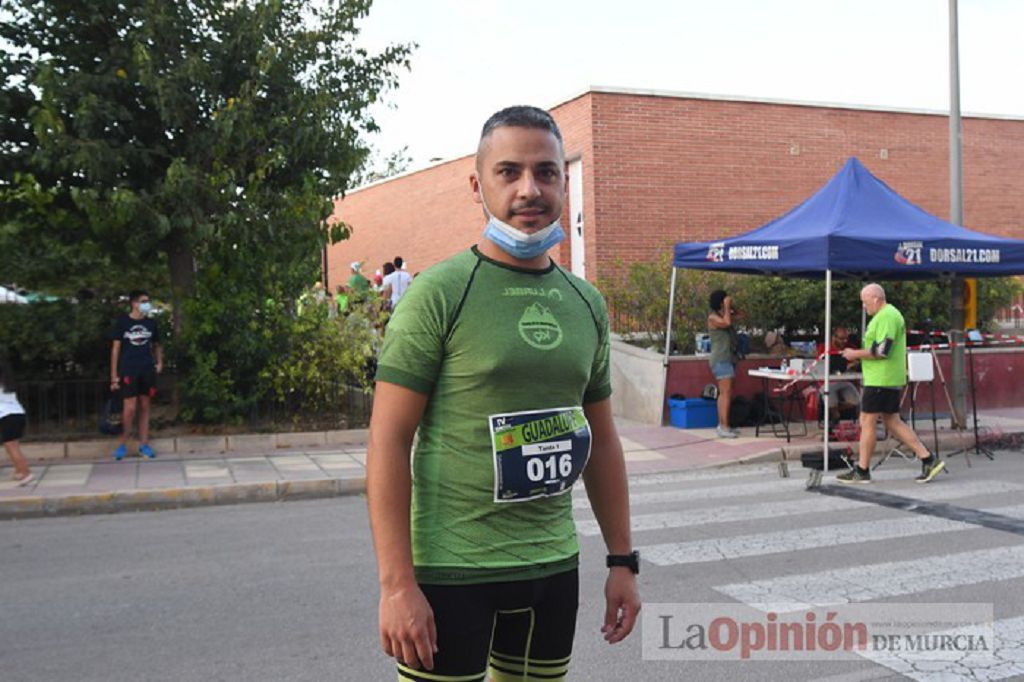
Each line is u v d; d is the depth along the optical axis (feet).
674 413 45.32
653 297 49.60
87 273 42.80
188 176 36.76
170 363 40.09
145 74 36.55
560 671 7.42
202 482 31.60
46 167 36.29
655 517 26.55
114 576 20.86
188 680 14.58
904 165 66.28
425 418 6.95
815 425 44.83
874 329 31.22
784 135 62.08
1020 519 25.55
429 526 6.89
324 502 30.63
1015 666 14.70
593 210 57.16
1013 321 59.62
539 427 6.90
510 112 7.06
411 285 7.00
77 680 14.64
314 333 41.42
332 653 15.74
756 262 36.99
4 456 35.65
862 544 22.88
